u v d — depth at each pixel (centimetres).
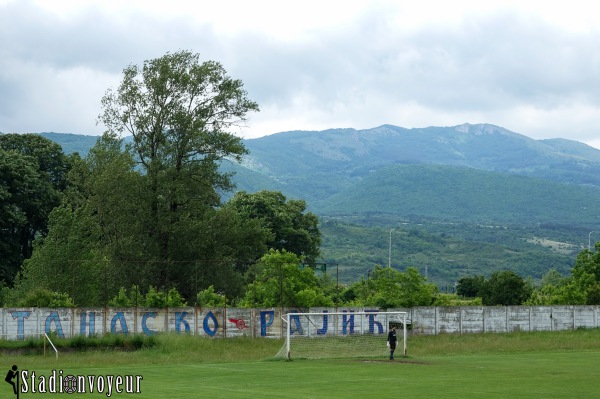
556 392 3681
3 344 5912
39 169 11212
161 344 6259
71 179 10531
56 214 8006
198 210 9481
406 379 4275
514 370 4828
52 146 11519
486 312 8306
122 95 9431
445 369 4891
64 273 7650
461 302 10200
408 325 7900
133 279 8819
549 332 8325
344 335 7494
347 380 4212
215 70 9606
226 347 6512
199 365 5159
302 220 14750
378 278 8812
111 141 9694
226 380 4200
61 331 6519
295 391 3706
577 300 9812
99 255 8481
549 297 10425
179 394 3541
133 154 9619
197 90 9500
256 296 8356
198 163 9544
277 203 14712
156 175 9225
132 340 6272
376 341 7144
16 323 6362
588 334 8131
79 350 6066
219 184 9731
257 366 5097
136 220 9075
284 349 6278
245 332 7212
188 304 9019
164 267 9012
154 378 4284
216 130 9588
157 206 9300
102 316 6688
